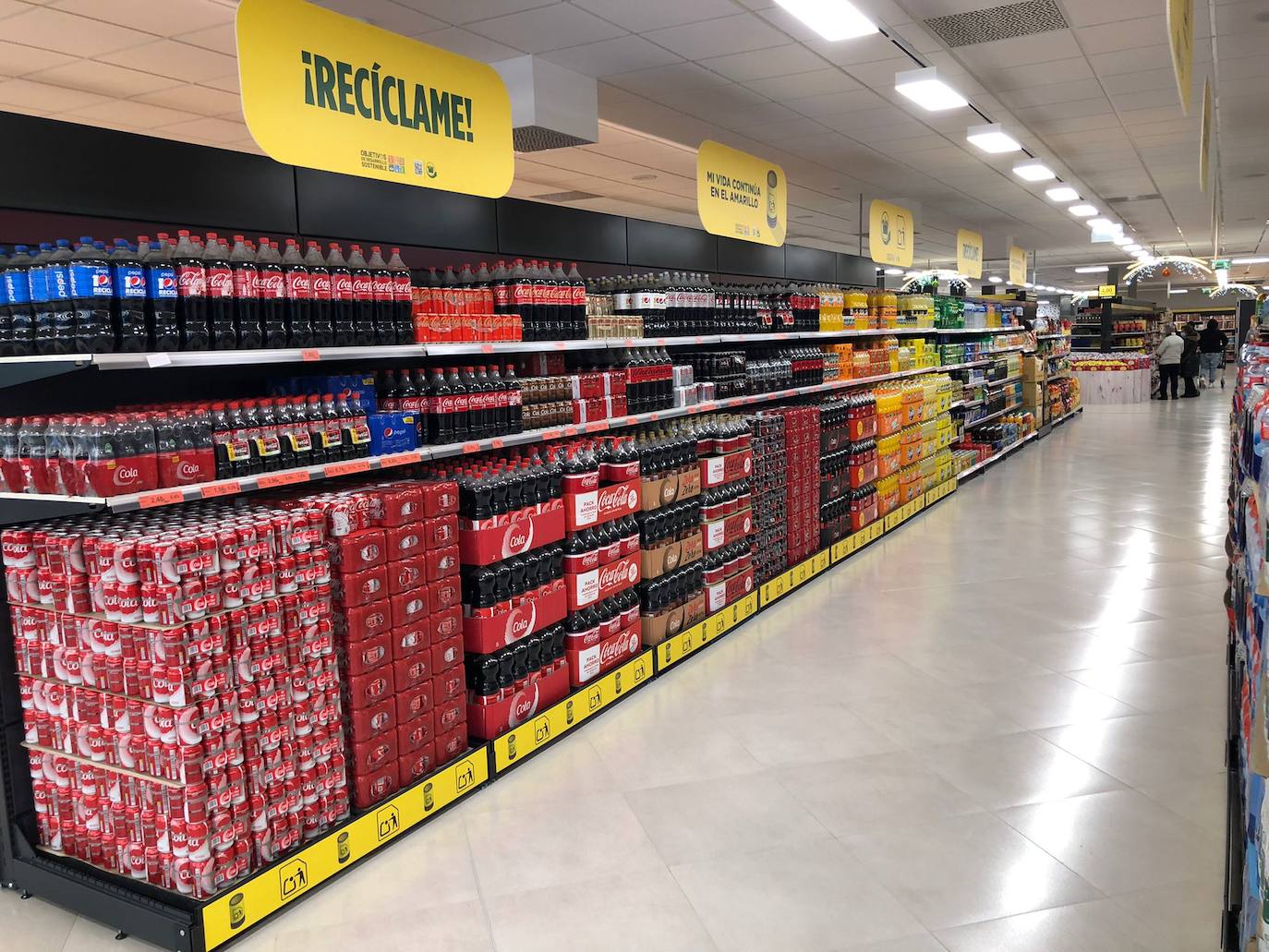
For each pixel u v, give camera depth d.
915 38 6.33
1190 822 3.14
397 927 2.70
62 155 2.82
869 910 2.71
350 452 3.22
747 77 7.16
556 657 4.01
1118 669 4.57
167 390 3.37
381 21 5.76
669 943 2.59
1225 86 7.78
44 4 5.66
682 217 16.83
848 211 15.12
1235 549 3.25
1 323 2.72
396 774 3.20
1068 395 17.31
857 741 3.84
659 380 4.98
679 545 4.84
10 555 2.82
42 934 2.71
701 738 3.93
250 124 2.71
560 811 3.35
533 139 6.97
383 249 3.92
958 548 7.21
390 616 3.16
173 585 2.49
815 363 6.82
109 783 2.73
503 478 3.71
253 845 2.73
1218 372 30.03
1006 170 11.56
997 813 3.24
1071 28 6.20
